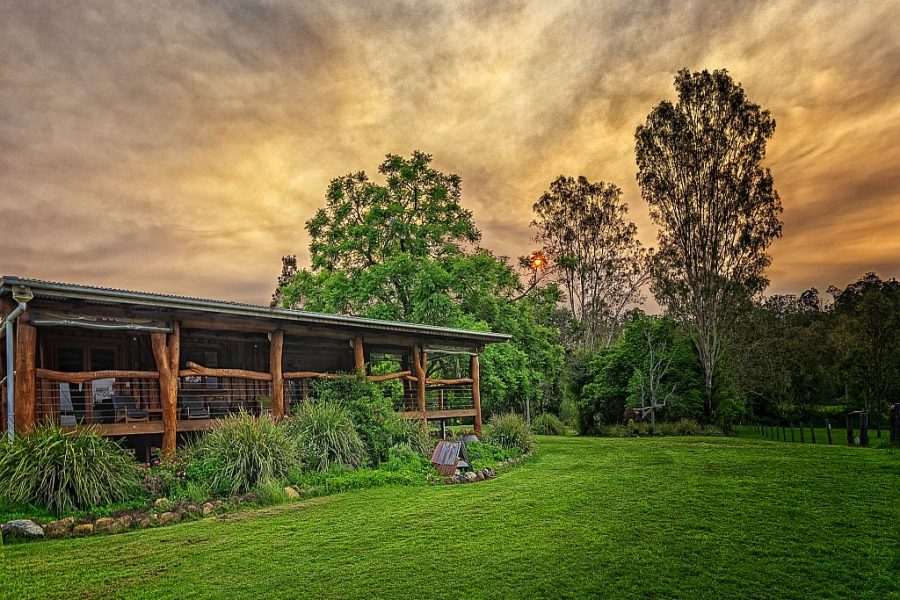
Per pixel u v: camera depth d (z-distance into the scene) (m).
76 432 8.98
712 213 34.75
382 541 7.03
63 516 7.86
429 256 27.88
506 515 8.32
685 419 30.12
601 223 50.44
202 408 13.46
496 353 24.73
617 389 33.12
